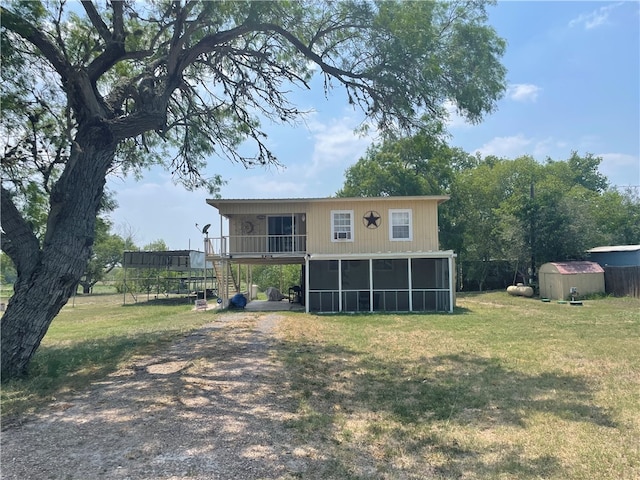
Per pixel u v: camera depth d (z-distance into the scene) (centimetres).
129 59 1068
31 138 931
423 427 534
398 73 870
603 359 907
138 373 772
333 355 960
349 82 966
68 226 774
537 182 4153
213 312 2044
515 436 504
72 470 391
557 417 566
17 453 425
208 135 1302
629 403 619
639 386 707
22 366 741
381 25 845
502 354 970
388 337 1216
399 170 3322
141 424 508
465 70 836
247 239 2102
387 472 413
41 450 433
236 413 559
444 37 851
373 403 628
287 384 712
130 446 445
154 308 2664
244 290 3127
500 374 793
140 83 918
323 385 717
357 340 1165
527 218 2864
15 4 777
